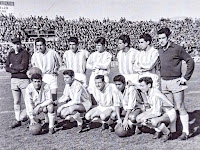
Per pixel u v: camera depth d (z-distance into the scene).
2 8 17.47
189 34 22.42
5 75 13.28
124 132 4.25
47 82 5.04
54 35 20.28
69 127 4.84
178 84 4.04
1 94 8.34
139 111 4.41
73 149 3.84
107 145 3.96
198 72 13.84
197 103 6.80
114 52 21.00
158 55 4.49
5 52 17.41
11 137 4.39
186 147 3.87
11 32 18.55
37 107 4.51
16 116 4.96
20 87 4.82
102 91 4.51
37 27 19.38
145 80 4.10
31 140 4.23
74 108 4.50
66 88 4.78
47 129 4.72
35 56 5.08
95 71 5.11
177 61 4.04
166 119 4.07
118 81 4.33
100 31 21.38
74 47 5.16
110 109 4.54
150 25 21.31
